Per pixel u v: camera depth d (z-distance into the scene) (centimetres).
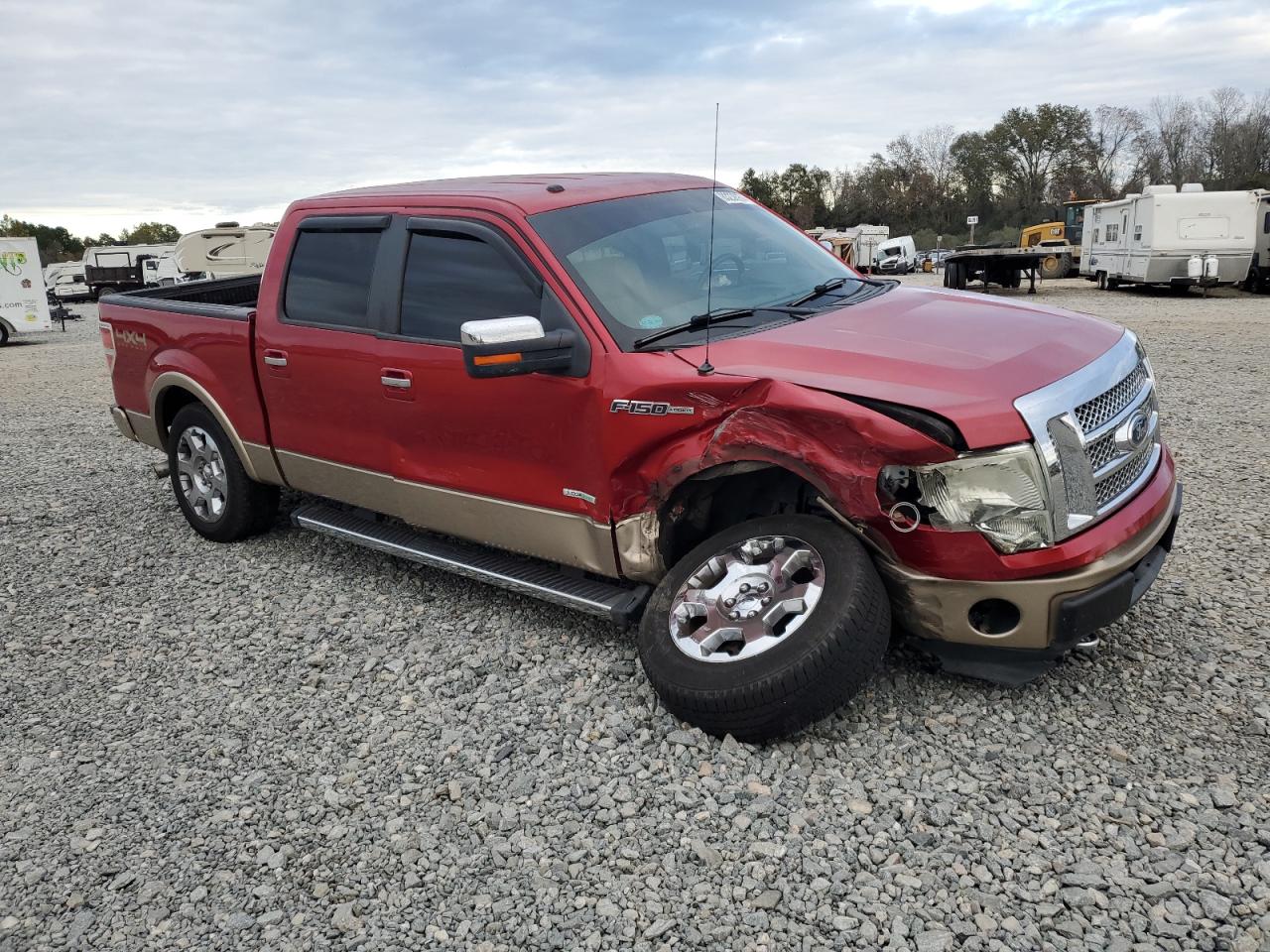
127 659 462
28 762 379
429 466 451
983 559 321
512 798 332
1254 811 298
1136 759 327
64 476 845
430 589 517
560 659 427
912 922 264
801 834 302
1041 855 286
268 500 591
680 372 358
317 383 492
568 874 294
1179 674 378
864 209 9025
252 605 515
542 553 420
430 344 436
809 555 344
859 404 326
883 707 365
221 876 305
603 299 393
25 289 2498
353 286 478
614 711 379
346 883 298
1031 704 362
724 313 400
